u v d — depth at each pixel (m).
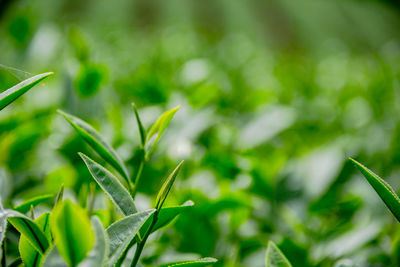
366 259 0.92
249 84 2.54
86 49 1.53
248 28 6.48
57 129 1.37
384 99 2.24
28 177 1.11
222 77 2.25
